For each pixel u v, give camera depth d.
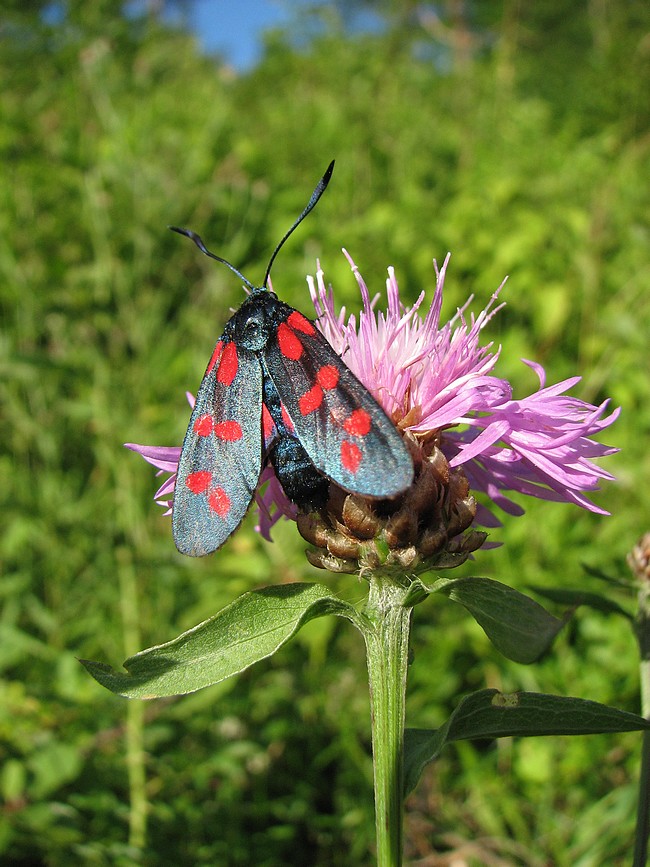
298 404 0.06
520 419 0.06
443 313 0.17
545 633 0.06
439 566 0.06
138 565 0.14
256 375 0.06
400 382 0.06
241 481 0.06
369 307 0.07
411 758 0.06
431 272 0.18
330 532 0.06
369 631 0.06
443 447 0.07
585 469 0.06
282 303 0.06
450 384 0.06
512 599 0.06
